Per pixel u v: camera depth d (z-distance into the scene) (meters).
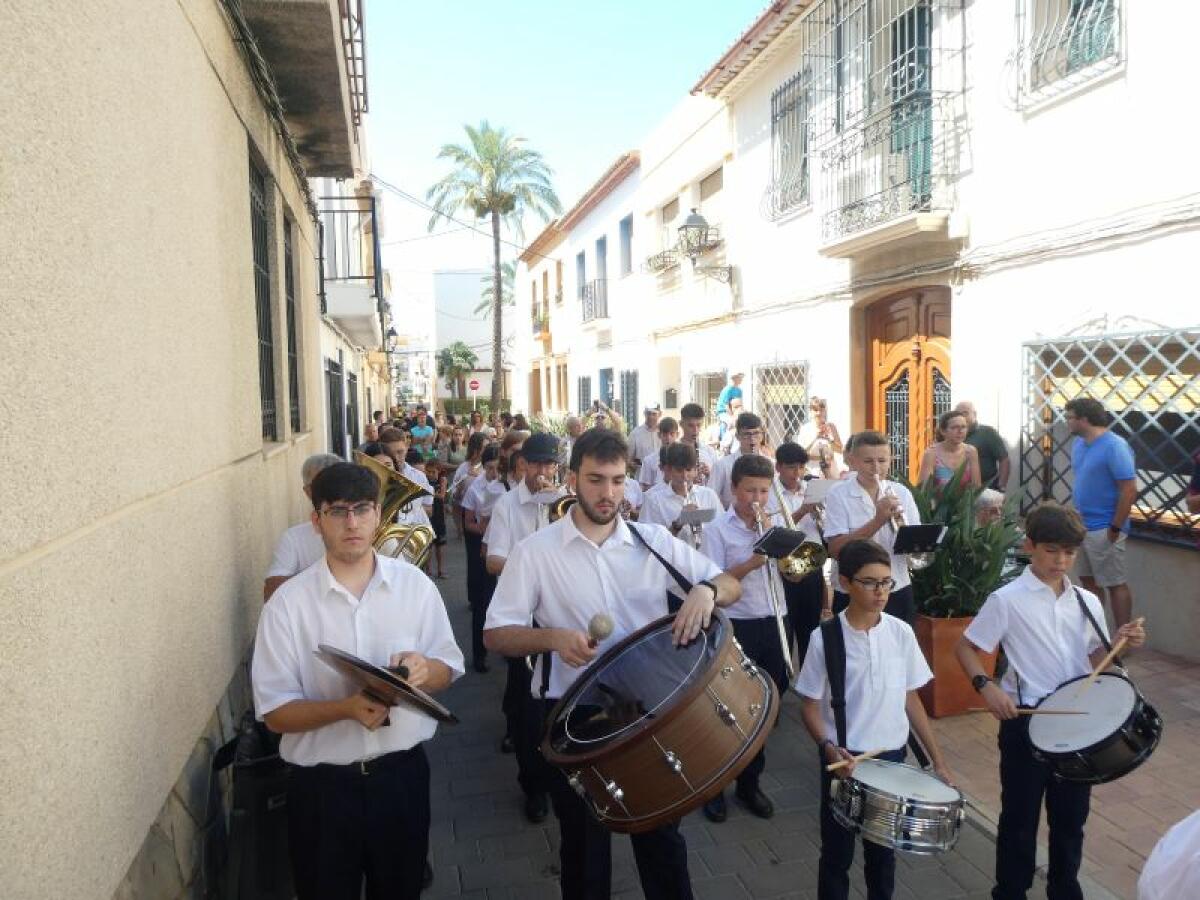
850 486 5.17
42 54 2.00
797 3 10.84
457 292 56.59
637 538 3.20
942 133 8.66
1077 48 7.12
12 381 1.77
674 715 2.44
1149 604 6.69
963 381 8.61
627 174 20.05
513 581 3.17
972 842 4.11
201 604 3.37
